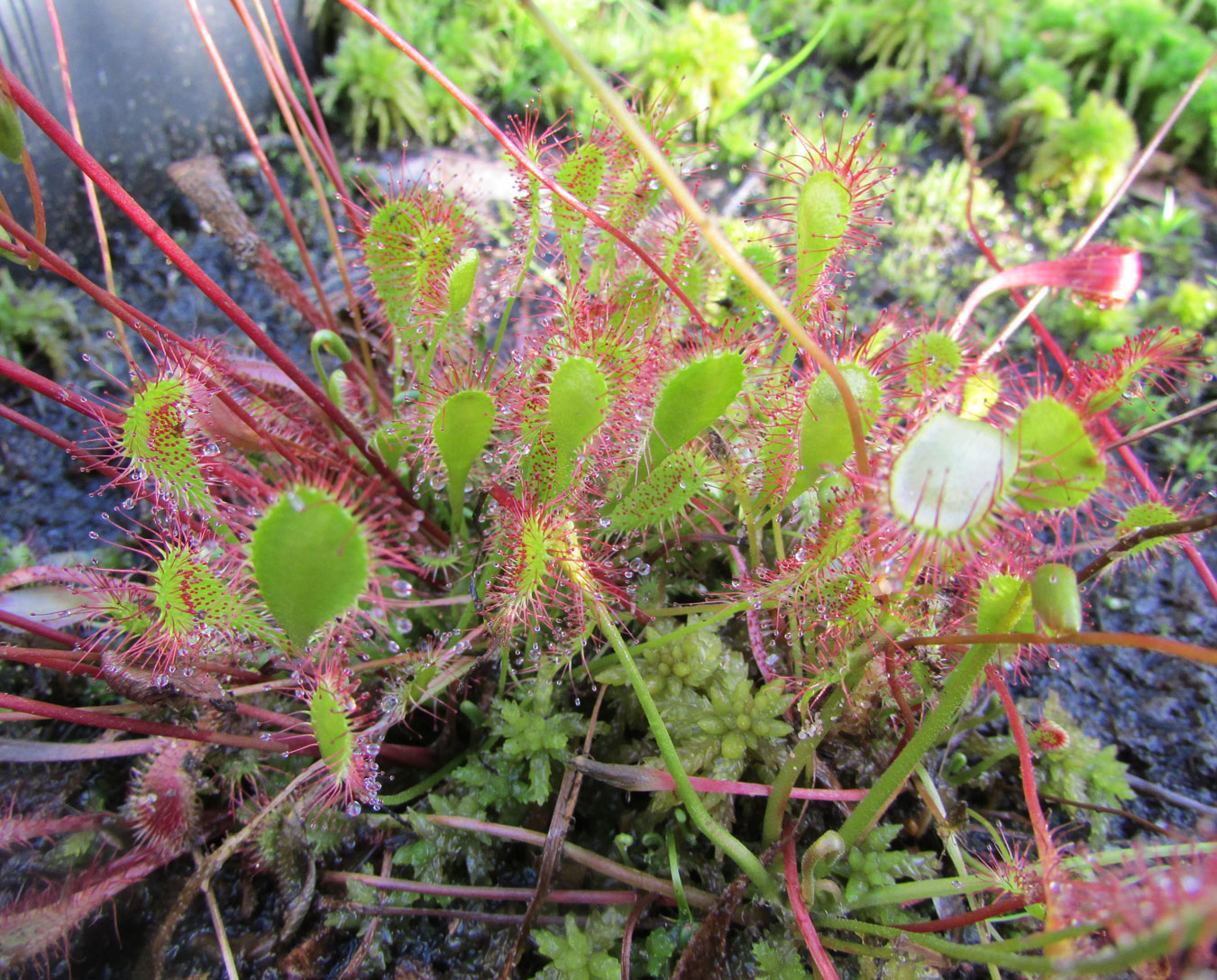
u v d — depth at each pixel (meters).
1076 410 0.10
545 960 0.14
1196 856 0.10
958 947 0.10
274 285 0.20
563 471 0.13
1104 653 0.18
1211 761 0.16
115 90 0.23
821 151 0.13
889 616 0.12
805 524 0.15
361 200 0.25
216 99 0.26
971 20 0.30
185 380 0.12
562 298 0.13
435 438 0.13
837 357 0.12
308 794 0.13
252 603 0.12
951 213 0.26
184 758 0.14
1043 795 0.15
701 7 0.28
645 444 0.12
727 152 0.27
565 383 0.11
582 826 0.15
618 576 0.15
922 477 0.09
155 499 0.14
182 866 0.15
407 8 0.28
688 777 0.13
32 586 0.16
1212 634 0.18
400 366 0.17
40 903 0.13
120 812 0.14
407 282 0.15
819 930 0.13
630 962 0.13
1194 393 0.22
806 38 0.32
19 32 0.21
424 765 0.15
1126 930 0.08
